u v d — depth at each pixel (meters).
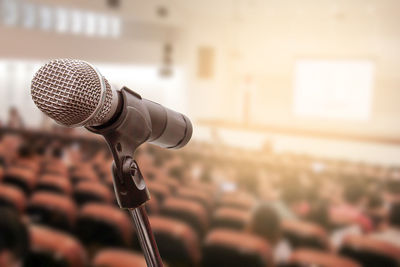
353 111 16.34
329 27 16.41
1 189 4.31
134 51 16.70
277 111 18.36
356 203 6.46
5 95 15.67
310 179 7.95
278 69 17.91
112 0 14.98
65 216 3.94
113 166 0.82
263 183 6.88
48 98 0.67
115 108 0.76
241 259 3.13
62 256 2.76
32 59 14.44
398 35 15.19
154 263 0.84
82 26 15.45
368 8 14.57
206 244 3.26
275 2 14.83
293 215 4.89
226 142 15.62
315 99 17.08
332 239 4.43
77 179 5.63
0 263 2.60
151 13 16.30
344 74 16.39
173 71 17.97
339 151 14.52
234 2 15.36
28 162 6.98
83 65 0.70
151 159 8.94
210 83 18.83
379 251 3.23
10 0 13.67
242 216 4.14
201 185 6.15
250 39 18.30
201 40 18.33
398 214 5.46
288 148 14.98
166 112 0.94
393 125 15.98
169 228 3.42
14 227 2.68
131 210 0.83
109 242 3.74
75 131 10.61
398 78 15.57
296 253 2.97
